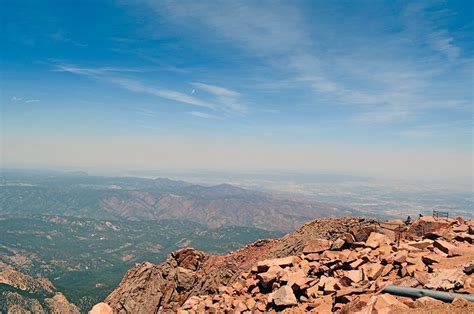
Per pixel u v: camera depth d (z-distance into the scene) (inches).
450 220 1266.0
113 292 1982.0
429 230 1227.2
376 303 641.6
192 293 1882.4
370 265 899.4
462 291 654.5
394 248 991.6
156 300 1862.7
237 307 1002.7
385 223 1368.1
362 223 1708.9
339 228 1734.7
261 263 1200.8
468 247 896.3
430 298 637.9
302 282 941.2
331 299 831.1
